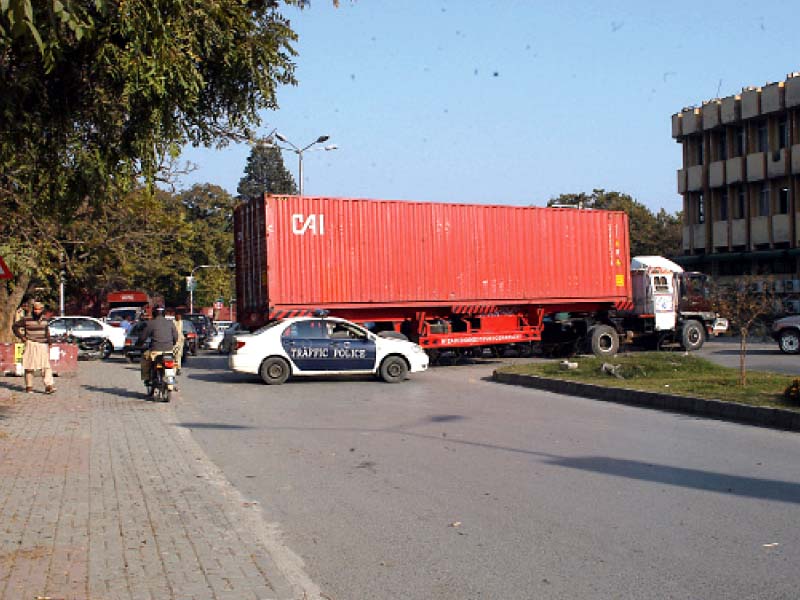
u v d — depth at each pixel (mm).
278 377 18891
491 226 24188
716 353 26766
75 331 31859
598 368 17734
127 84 10672
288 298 21500
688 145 46406
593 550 5930
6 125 11188
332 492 7863
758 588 5094
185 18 11070
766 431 11164
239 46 12695
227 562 5695
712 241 45188
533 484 8070
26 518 6809
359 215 22391
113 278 42656
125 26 10180
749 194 42656
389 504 7363
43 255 17578
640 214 64375
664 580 5266
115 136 11594
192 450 10188
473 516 6910
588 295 25672
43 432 11586
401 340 19562
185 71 11180
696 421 12172
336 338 19109
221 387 18469
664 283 27969
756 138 42219
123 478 8484
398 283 22781
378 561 5754
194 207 70000
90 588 5113
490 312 24375
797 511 6918
